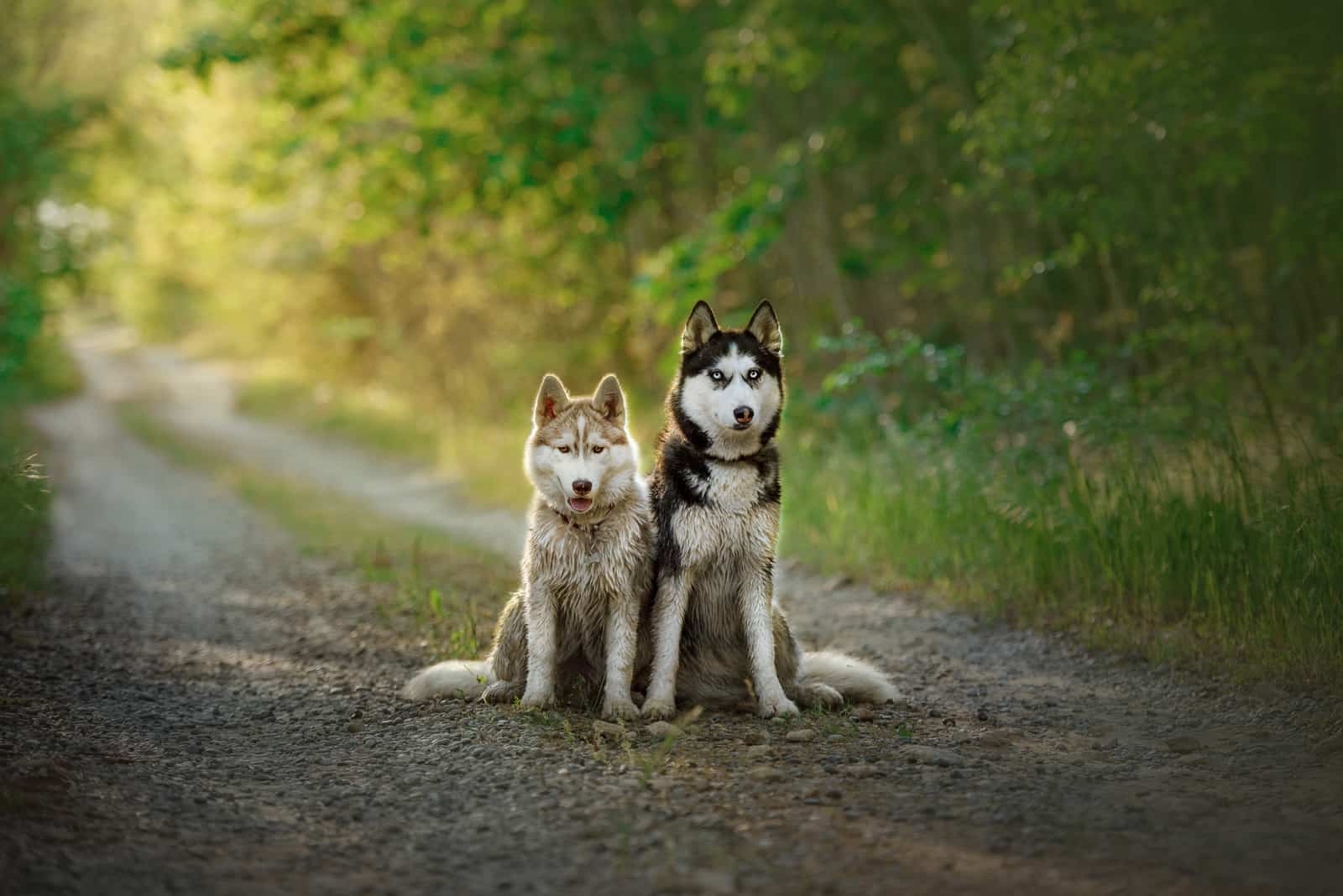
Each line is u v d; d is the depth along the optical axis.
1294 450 8.24
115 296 75.50
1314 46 9.38
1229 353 10.02
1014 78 10.03
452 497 17.19
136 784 4.32
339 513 15.43
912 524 9.67
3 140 24.12
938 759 4.74
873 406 13.36
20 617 7.93
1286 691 5.65
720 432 5.53
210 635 7.81
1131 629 6.99
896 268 16.50
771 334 5.76
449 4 18.02
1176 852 3.71
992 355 15.91
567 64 17.88
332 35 18.30
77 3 26.44
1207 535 6.98
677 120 18.44
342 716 5.57
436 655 7.06
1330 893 3.39
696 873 3.49
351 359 35.59
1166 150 9.97
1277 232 10.09
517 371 24.55
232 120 26.39
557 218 20.67
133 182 30.72
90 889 3.32
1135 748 5.02
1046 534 7.99
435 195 19.58
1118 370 12.23
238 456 24.47
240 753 4.96
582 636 5.77
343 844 3.81
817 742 5.04
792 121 17.94
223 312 46.19
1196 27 8.98
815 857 3.63
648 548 5.62
